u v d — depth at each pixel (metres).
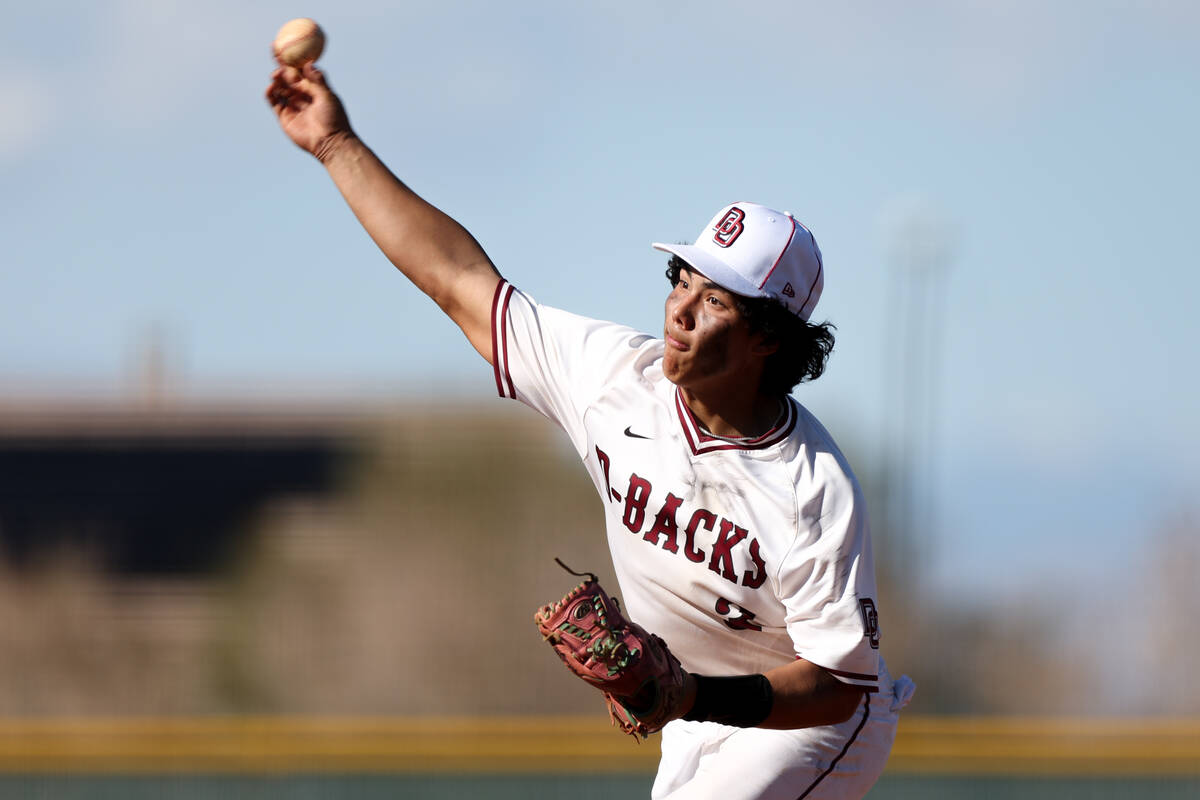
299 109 12.72
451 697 51.75
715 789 12.41
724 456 11.41
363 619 53.94
